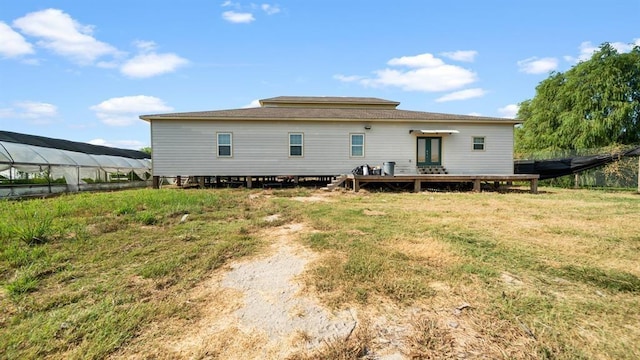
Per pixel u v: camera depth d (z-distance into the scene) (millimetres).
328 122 14109
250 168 13828
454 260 3520
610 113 17422
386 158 14359
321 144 14133
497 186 14711
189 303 2506
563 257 3662
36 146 12492
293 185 15031
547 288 2781
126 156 19359
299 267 3332
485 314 2314
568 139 19094
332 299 2559
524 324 2168
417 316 2293
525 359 1794
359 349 1894
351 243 4207
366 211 7094
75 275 3088
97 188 14633
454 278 2982
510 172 14680
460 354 1846
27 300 2525
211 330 2117
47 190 11797
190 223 5574
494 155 14641
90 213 6316
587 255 3752
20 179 11156
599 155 13945
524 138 23828
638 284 2863
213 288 2820
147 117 13047
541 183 16938
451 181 12922
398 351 1880
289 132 13977
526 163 16172
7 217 5500
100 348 1880
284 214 6648
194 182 16469
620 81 17328
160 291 2746
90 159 14891
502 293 2668
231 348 1915
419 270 3180
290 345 1944
